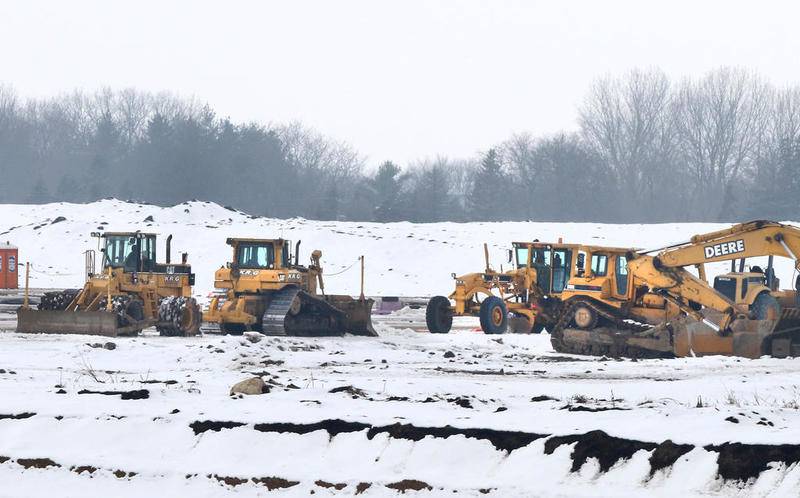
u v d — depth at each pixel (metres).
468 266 176.00
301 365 71.62
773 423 37.84
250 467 37.12
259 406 42.75
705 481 32.56
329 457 37.66
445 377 65.00
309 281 100.69
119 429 40.12
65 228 196.38
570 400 48.06
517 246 108.44
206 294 154.50
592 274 92.06
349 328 100.44
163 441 39.44
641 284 90.88
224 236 188.12
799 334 86.38
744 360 79.81
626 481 33.53
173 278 99.38
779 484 31.69
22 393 47.41
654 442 34.44
